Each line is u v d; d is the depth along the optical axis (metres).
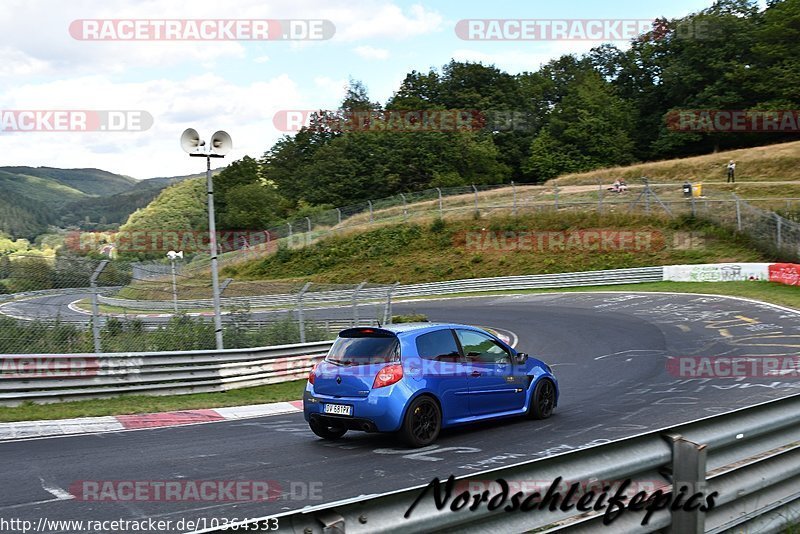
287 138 96.50
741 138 72.50
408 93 89.38
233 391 13.48
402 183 70.56
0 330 11.12
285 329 16.02
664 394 11.45
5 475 6.79
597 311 26.45
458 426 8.91
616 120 77.81
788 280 27.53
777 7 71.12
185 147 13.70
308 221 50.22
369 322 20.17
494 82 87.88
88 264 12.57
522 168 77.75
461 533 2.86
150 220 77.69
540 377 9.45
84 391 11.49
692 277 31.84
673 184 47.06
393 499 2.66
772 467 4.27
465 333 8.80
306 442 8.54
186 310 15.54
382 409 7.76
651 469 3.63
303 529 2.45
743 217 36.91
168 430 9.57
